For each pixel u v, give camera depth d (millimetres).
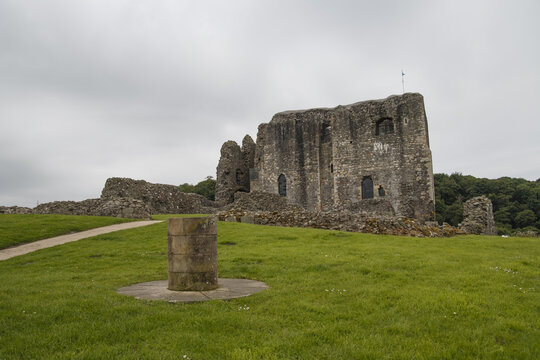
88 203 27109
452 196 78500
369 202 37719
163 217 28047
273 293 9305
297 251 14906
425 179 39750
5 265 14039
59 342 6367
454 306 8219
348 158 43312
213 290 9609
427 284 10133
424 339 6781
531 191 73438
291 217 23344
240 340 6613
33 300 8547
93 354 5945
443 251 15242
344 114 43906
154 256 14992
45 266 13617
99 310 7797
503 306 8367
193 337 6629
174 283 9664
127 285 10539
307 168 46281
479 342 6672
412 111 40875
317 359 6047
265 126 49562
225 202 47656
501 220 68062
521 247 16953
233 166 50094
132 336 6656
